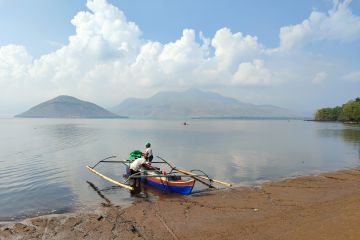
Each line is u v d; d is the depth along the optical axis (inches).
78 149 1812.3
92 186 853.8
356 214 557.0
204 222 550.9
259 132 3732.8
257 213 598.9
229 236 483.5
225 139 2591.0
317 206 633.6
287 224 526.0
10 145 2041.1
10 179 951.0
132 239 479.8
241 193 758.5
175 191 769.6
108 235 494.3
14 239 478.6
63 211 627.8
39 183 893.2
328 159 1362.0
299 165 1205.7
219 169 1131.9
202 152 1658.5
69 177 977.5
